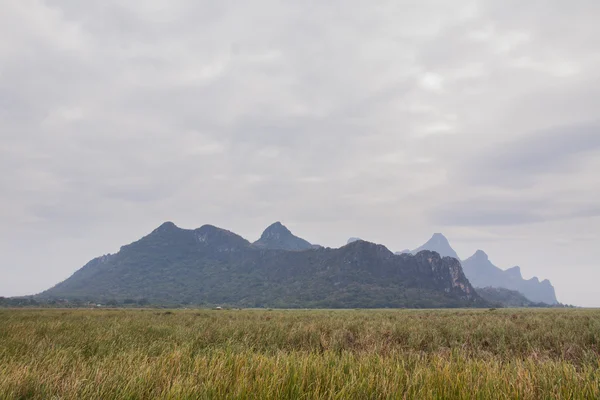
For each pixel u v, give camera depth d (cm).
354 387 399
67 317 2008
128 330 1162
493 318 1817
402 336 1070
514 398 371
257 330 1148
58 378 457
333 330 1165
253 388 382
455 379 419
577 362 702
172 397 365
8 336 911
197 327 1295
